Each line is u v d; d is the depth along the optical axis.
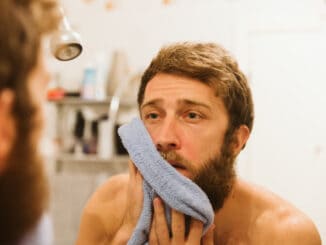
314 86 1.54
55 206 1.48
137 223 0.65
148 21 1.72
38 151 0.33
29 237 0.35
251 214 0.77
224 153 0.68
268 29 1.59
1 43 0.29
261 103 1.58
